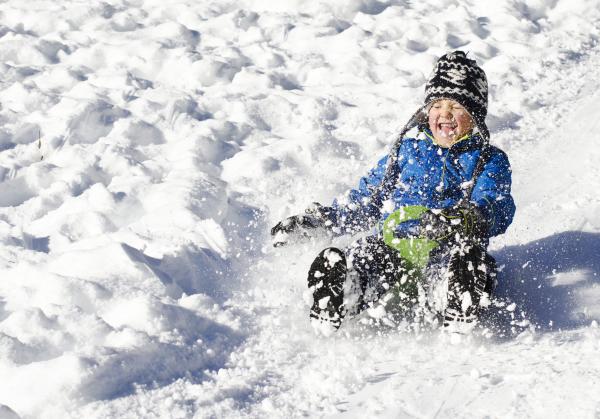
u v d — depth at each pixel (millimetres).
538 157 7445
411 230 4805
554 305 4824
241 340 4402
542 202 6496
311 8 11773
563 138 7805
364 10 11875
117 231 5789
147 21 11188
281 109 8508
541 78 9617
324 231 5078
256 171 7137
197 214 6070
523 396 3537
